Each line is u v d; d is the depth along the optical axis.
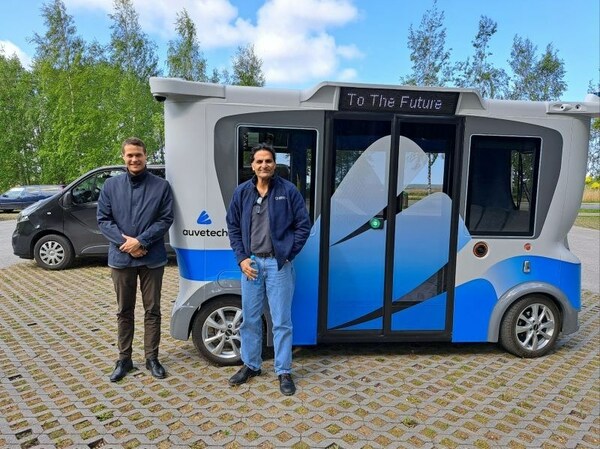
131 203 3.58
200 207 3.86
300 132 3.89
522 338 4.41
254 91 3.82
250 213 3.48
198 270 3.93
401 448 2.90
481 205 4.18
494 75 20.94
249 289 3.55
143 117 25.84
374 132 3.97
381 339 4.18
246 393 3.57
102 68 26.36
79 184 8.16
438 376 3.97
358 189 4.01
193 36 29.73
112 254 3.63
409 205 4.08
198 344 4.02
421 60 20.19
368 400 3.51
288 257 3.45
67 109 24.89
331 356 4.35
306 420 3.20
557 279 4.36
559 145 4.20
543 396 3.64
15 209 22.33
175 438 2.96
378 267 4.11
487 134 4.09
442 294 4.22
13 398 3.46
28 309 5.81
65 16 29.84
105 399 3.45
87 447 2.85
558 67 24.84
